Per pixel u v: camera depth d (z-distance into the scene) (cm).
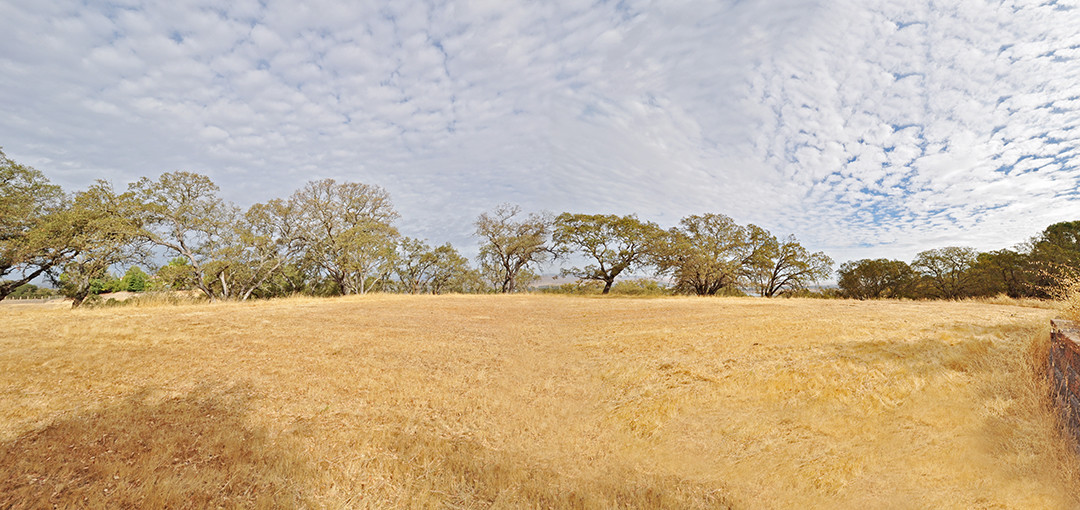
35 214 2133
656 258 2920
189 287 2900
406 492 331
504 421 461
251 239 3014
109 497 308
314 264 3659
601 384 578
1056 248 2259
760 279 3033
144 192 2689
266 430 424
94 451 374
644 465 370
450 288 4803
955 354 558
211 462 362
